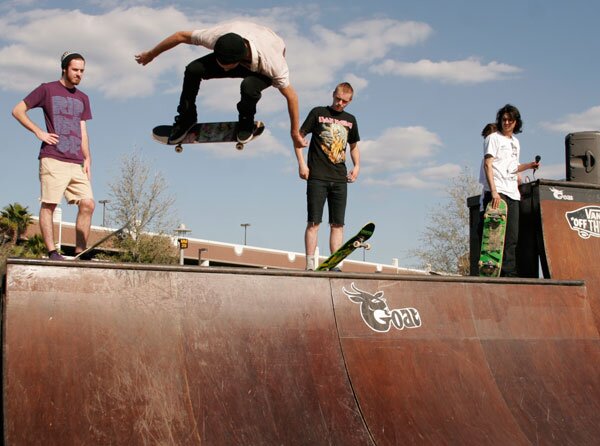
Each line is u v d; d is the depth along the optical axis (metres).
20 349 4.08
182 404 4.32
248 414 4.45
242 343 4.77
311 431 4.53
